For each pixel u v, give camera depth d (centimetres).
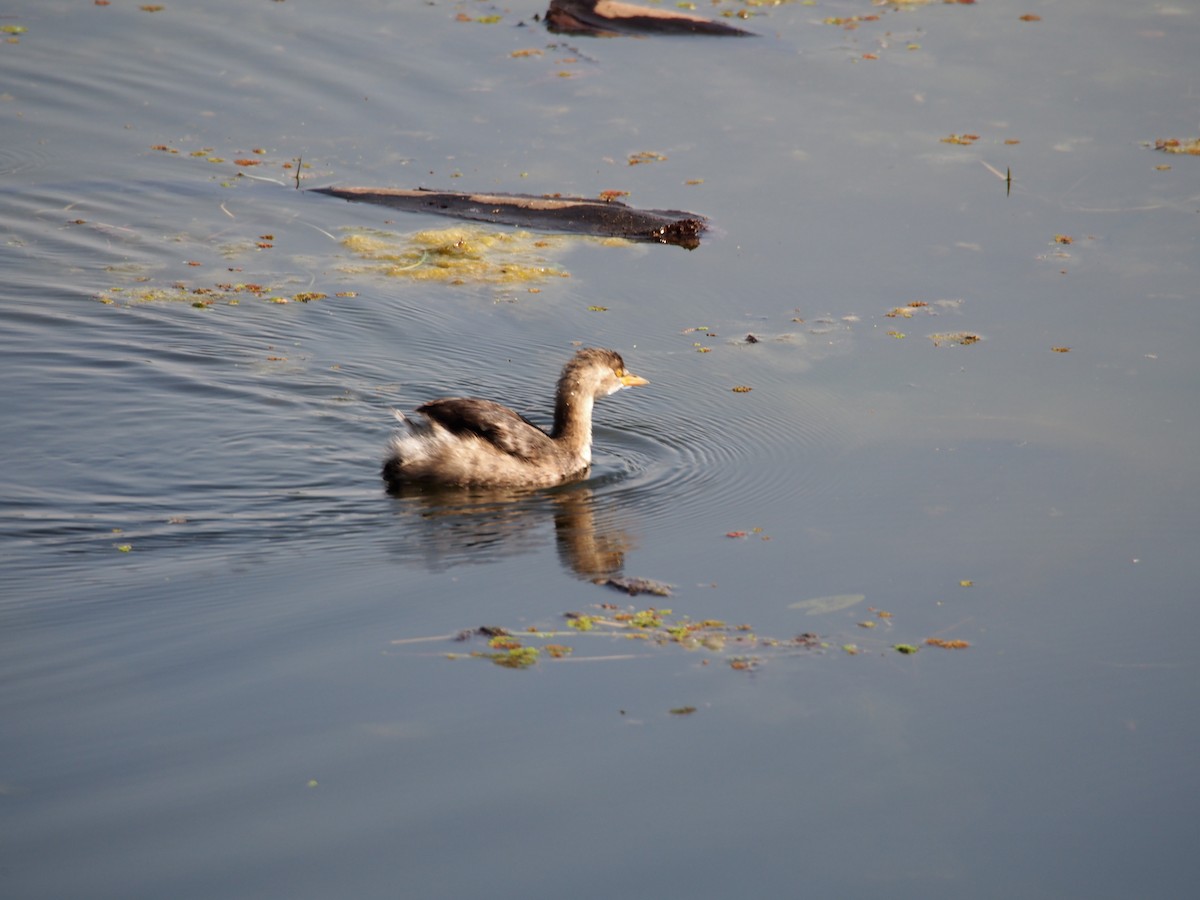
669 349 1720
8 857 813
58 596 1138
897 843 858
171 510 1323
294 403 1562
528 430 1466
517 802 884
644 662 1054
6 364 1591
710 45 2619
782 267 1906
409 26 2705
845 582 1200
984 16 2750
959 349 1683
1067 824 880
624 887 809
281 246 1975
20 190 2083
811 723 979
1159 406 1522
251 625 1103
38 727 947
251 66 2525
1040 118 2306
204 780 894
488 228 2062
